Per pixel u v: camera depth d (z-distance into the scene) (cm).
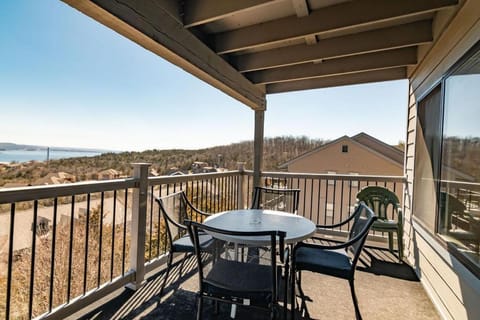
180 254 299
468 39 166
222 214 243
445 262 194
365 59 311
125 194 230
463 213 171
